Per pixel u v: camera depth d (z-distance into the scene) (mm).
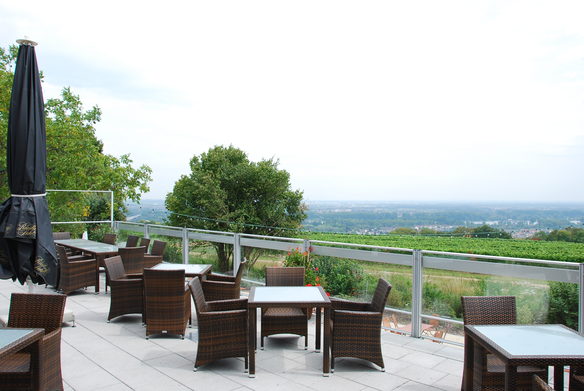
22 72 4289
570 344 2723
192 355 4293
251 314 3768
